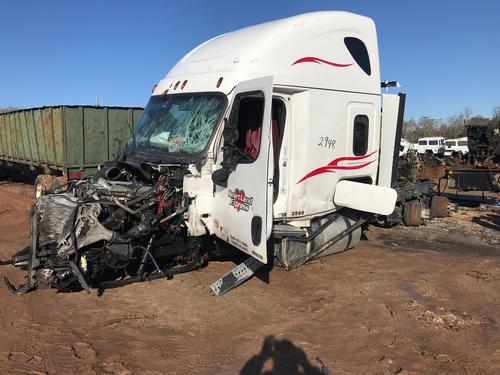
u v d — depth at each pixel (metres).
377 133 7.79
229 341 4.91
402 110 8.40
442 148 40.75
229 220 5.72
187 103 6.67
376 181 8.04
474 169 15.58
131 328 5.13
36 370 4.21
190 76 6.99
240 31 7.26
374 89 7.62
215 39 7.67
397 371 4.38
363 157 7.55
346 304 5.98
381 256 8.33
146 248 5.94
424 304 6.07
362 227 8.23
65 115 13.03
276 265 7.17
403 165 13.43
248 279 6.76
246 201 5.40
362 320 5.51
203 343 4.85
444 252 8.84
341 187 7.13
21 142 16.44
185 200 5.90
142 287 6.22
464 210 14.13
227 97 6.04
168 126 6.77
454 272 7.47
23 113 15.81
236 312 5.61
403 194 10.70
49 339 4.82
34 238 5.50
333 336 5.08
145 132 7.18
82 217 5.45
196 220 5.98
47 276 5.43
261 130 5.27
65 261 5.45
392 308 5.88
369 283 6.77
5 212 11.82
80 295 5.93
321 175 6.90
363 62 7.44
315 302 6.01
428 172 15.53
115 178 6.39
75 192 6.14
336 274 7.14
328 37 6.90
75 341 4.78
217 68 6.50
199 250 6.46
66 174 13.11
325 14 6.98
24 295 5.91
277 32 6.44
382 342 4.96
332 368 4.40
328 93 6.86
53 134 13.70
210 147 5.97
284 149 6.48
